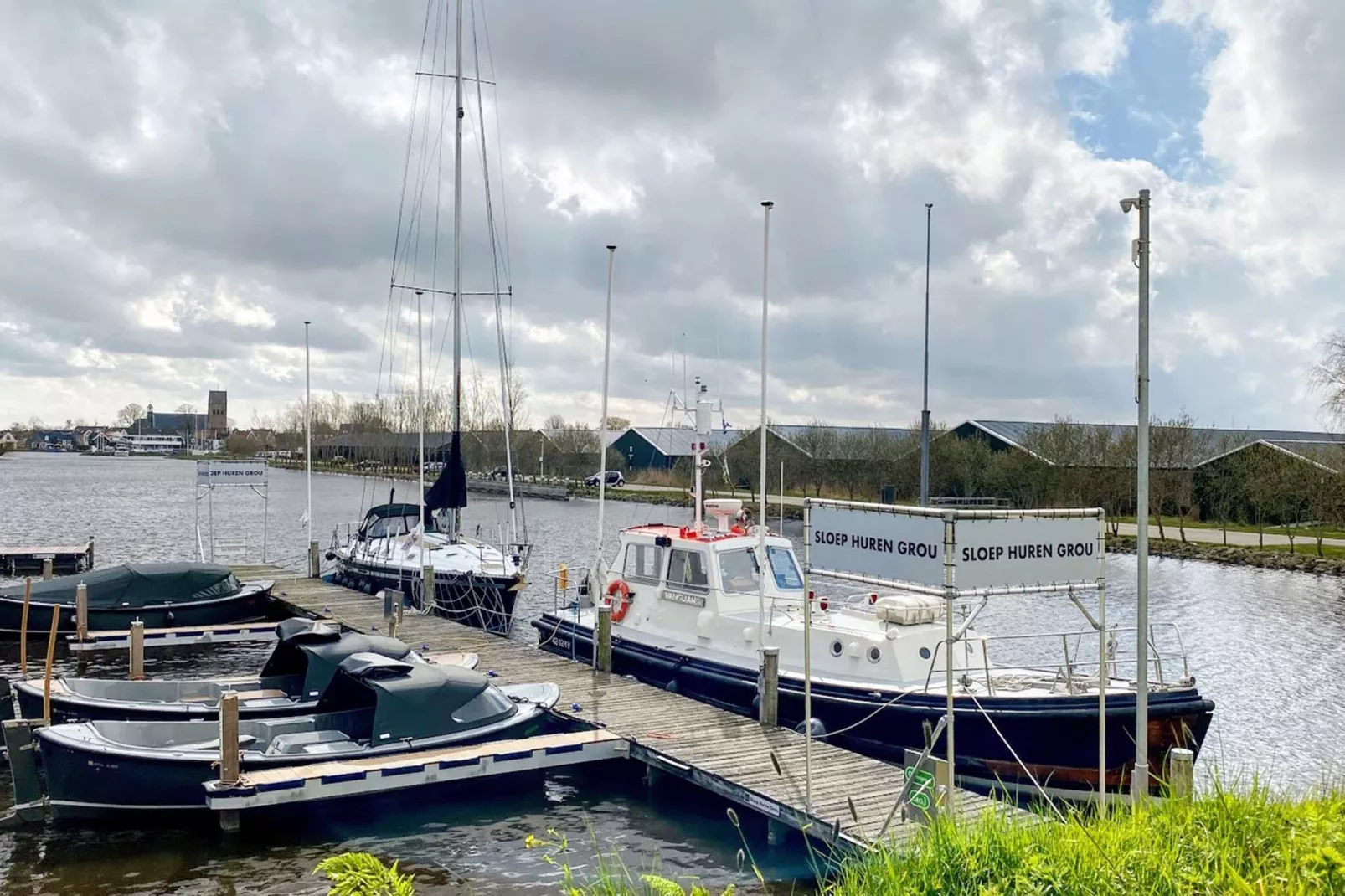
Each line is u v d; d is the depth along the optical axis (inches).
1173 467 1903.3
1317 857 210.1
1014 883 228.4
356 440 3878.0
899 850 295.9
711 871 437.7
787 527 1902.1
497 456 3378.4
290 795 457.1
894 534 383.6
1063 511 372.2
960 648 571.2
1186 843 239.8
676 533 697.0
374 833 475.8
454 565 975.6
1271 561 1534.2
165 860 441.1
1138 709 392.5
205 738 516.1
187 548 1699.1
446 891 419.2
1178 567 1560.0
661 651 671.1
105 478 4446.4
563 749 517.7
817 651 585.6
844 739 548.1
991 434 2169.0
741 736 539.8
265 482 1408.7
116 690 584.4
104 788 467.2
